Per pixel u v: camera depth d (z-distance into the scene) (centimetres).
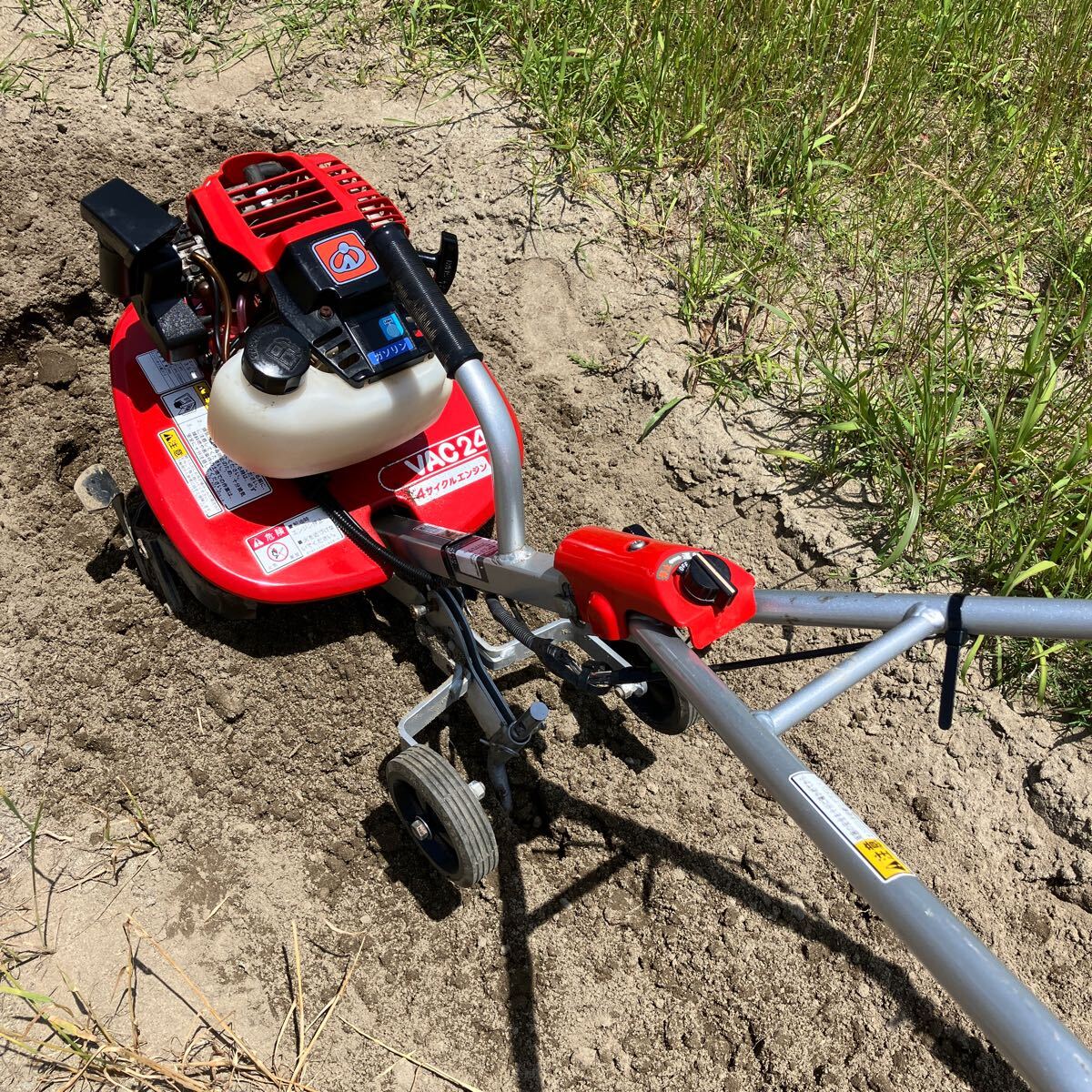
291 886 101
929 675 112
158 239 97
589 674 81
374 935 99
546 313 138
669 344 136
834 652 75
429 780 89
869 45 163
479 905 100
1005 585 113
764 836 105
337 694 111
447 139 150
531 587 84
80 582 116
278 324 92
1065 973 98
